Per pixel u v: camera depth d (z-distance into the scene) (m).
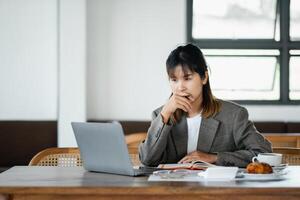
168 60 2.39
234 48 6.37
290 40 6.38
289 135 3.34
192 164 2.21
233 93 6.44
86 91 6.16
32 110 6.07
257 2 6.31
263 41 6.38
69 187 1.79
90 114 6.27
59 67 5.92
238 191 1.76
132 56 6.27
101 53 6.25
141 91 6.29
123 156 2.07
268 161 2.20
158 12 6.27
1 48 6.02
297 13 6.34
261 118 6.39
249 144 2.44
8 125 5.94
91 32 6.23
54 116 6.08
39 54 6.04
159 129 2.39
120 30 6.25
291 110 6.39
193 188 1.77
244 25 6.38
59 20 5.90
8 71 6.03
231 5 6.32
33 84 6.05
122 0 6.25
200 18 6.34
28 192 1.79
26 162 5.95
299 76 6.43
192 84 2.37
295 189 1.77
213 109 2.49
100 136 2.13
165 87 6.30
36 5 6.00
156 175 2.06
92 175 2.11
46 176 2.08
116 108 6.29
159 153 2.40
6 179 2.00
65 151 2.72
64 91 5.93
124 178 2.01
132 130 6.08
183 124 2.50
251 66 6.43
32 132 5.95
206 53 6.38
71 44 5.91
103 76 6.27
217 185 1.81
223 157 2.31
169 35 6.29
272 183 1.87
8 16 6.00
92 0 6.22
